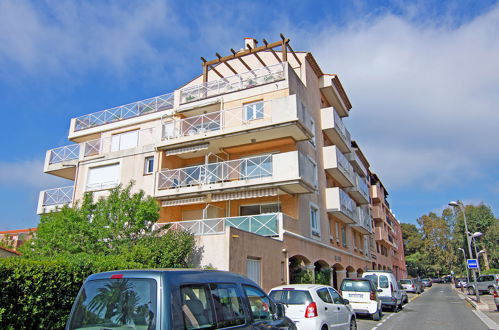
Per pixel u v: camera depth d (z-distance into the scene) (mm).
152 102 24219
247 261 14594
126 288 4691
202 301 4883
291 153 18391
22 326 7613
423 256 83188
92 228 14594
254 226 17625
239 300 5645
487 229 64812
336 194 24234
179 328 4336
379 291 17594
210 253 14070
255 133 19609
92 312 4785
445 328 13977
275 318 6480
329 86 26766
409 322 15812
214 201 20219
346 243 28500
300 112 19297
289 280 17656
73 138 26250
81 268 9156
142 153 22125
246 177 19172
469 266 24859
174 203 20281
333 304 10516
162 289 4457
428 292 46812
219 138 20188
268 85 20953
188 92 23500
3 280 7320
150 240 14625
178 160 22969
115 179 22484
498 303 19953
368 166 44000
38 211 23469
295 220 19031
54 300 8328
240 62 24844
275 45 22000
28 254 14328
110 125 24953
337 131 26750
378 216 44750
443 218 80812
